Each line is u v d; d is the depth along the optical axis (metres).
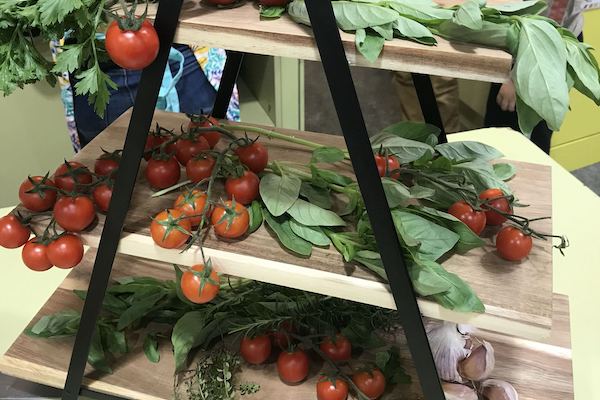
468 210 0.94
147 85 0.79
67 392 1.12
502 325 0.83
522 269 0.89
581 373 1.16
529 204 1.04
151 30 0.74
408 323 0.87
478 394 1.09
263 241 0.94
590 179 3.04
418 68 0.73
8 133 1.97
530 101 0.69
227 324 1.17
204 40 0.77
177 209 0.93
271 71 2.17
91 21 0.77
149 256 0.95
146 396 1.12
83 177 1.05
